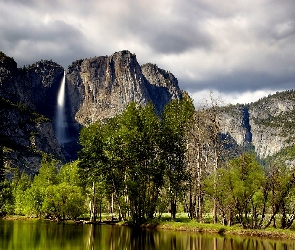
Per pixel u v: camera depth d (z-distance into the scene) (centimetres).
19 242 3738
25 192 10381
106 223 6725
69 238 4191
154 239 4256
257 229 5197
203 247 3703
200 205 5856
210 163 6038
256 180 5497
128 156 6456
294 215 5597
